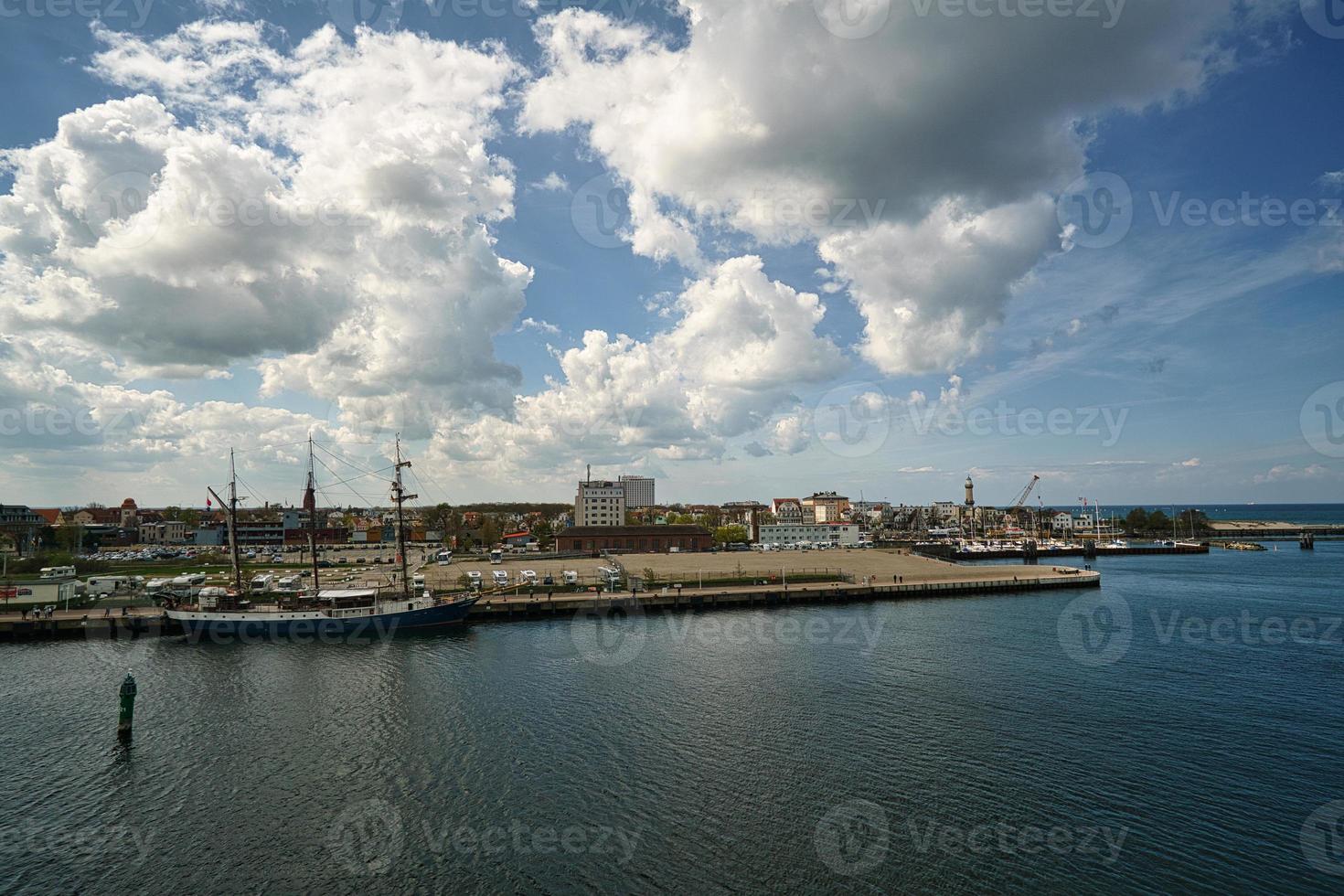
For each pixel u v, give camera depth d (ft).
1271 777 129.08
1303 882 96.37
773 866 100.89
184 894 96.27
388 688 192.65
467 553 634.43
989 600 367.45
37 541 597.11
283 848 107.45
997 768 133.28
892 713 165.27
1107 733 151.84
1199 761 136.67
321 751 145.07
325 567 467.52
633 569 458.09
